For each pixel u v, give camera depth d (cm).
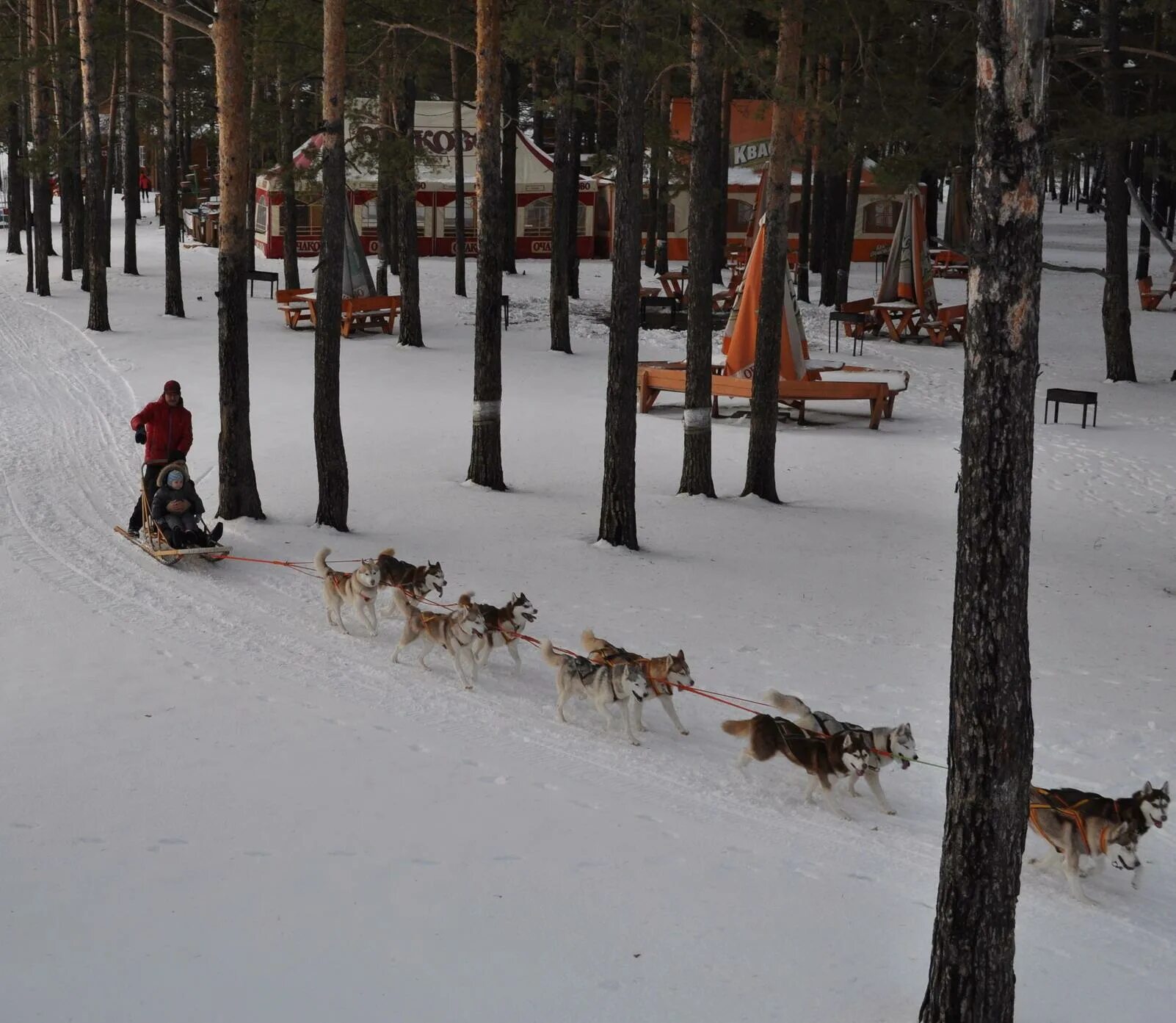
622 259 1642
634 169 1612
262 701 1095
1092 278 4831
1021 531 612
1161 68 3600
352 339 3322
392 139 3039
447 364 3027
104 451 2103
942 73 2986
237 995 646
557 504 1908
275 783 919
